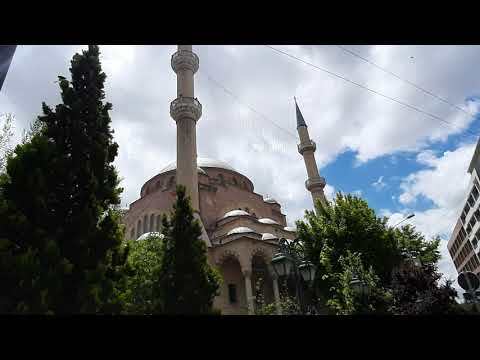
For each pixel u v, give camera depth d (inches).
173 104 1733.5
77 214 510.0
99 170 568.7
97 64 658.8
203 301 613.3
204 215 1843.0
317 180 2198.6
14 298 397.7
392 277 1049.5
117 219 558.3
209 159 2335.1
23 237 446.3
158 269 667.4
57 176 515.8
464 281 755.4
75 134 569.6
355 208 1285.7
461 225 3056.1
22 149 503.2
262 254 1536.7
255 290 1561.3
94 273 468.4
